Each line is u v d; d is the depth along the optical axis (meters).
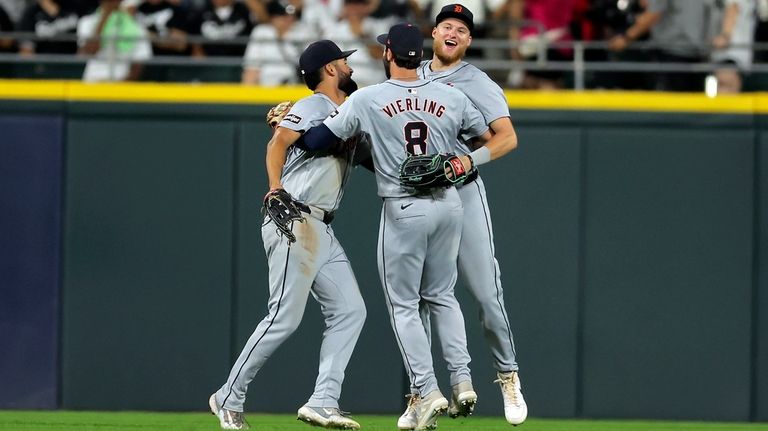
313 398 24.17
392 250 23.12
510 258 31.80
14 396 31.78
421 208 22.77
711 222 31.78
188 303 31.88
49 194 31.81
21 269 31.80
